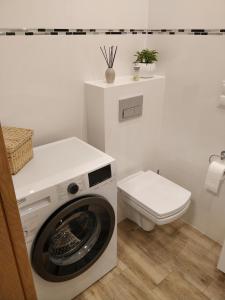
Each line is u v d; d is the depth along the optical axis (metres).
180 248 1.94
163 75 1.99
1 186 0.58
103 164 1.39
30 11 1.38
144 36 1.98
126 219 2.25
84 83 1.76
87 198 1.31
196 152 1.94
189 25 1.69
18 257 0.67
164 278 1.70
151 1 1.86
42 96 1.61
